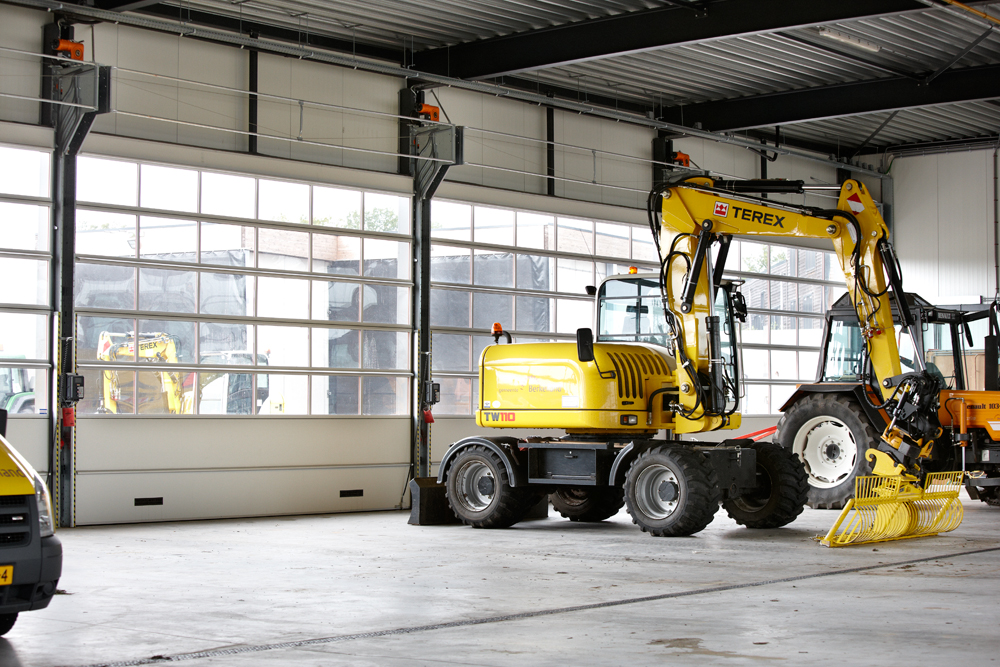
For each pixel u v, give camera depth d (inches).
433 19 553.3
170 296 525.3
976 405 475.8
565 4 534.0
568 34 554.9
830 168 859.4
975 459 474.3
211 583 308.8
